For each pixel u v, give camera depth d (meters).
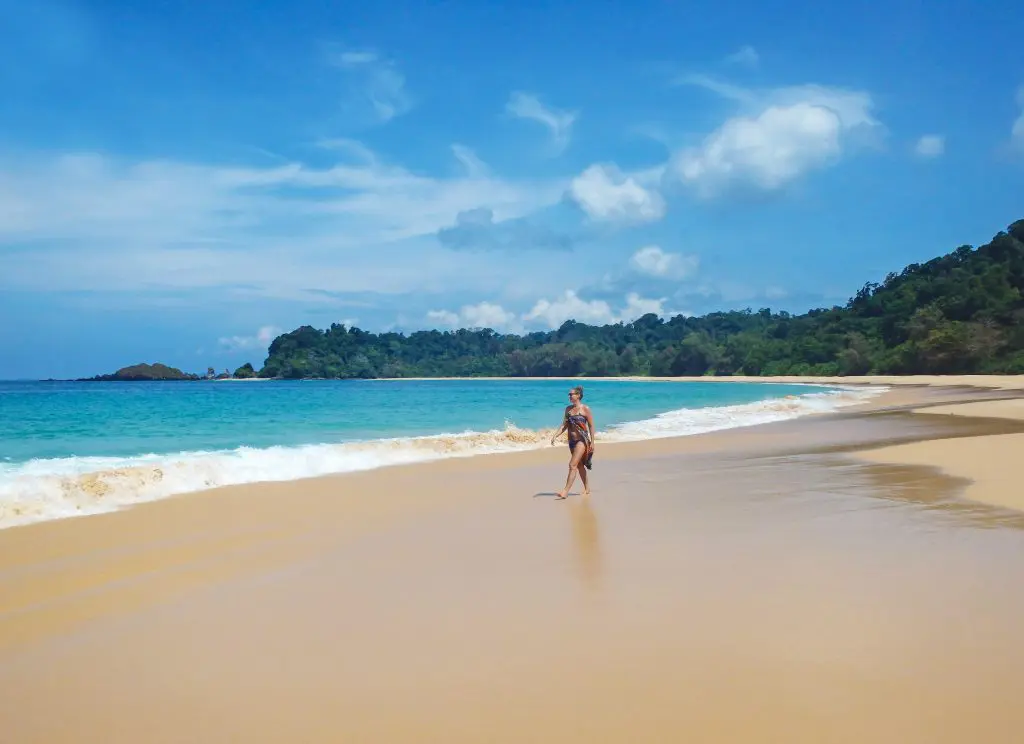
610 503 10.08
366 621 5.30
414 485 11.99
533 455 16.55
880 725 3.60
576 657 4.54
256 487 11.76
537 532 8.24
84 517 9.22
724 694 3.98
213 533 8.30
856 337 113.50
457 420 29.89
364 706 3.96
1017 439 16.56
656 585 6.02
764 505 9.61
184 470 12.37
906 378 85.75
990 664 4.31
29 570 6.78
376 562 6.97
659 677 4.22
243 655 4.71
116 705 4.05
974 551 6.98
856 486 11.00
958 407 31.58
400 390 82.94
